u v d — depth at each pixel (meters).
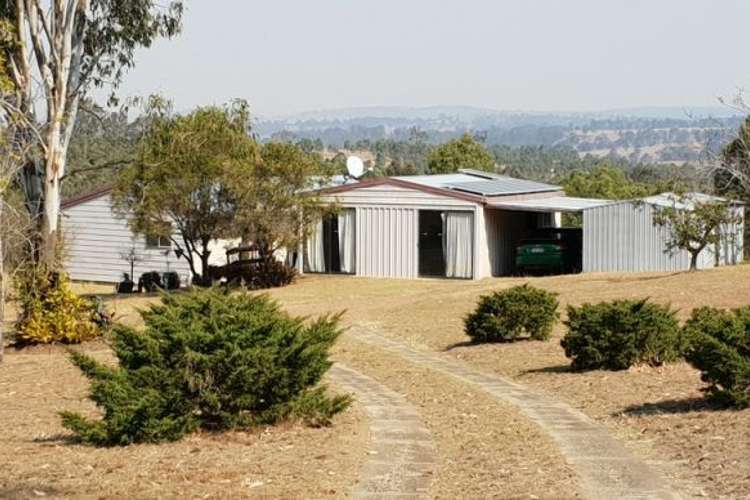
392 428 12.77
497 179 43.22
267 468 10.13
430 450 11.25
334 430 12.44
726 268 29.92
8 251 23.12
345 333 24.19
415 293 31.75
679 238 30.81
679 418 12.23
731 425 11.41
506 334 20.81
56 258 23.62
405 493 9.01
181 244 41.12
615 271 34.22
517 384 16.72
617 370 16.69
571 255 37.44
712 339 12.42
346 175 41.31
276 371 12.14
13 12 22.20
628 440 11.48
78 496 8.88
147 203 33.22
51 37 23.09
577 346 17.05
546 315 20.77
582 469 9.98
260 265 35.88
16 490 9.13
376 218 37.34
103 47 25.66
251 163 33.72
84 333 23.16
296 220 35.06
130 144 27.89
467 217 36.06
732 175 29.42
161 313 12.59
